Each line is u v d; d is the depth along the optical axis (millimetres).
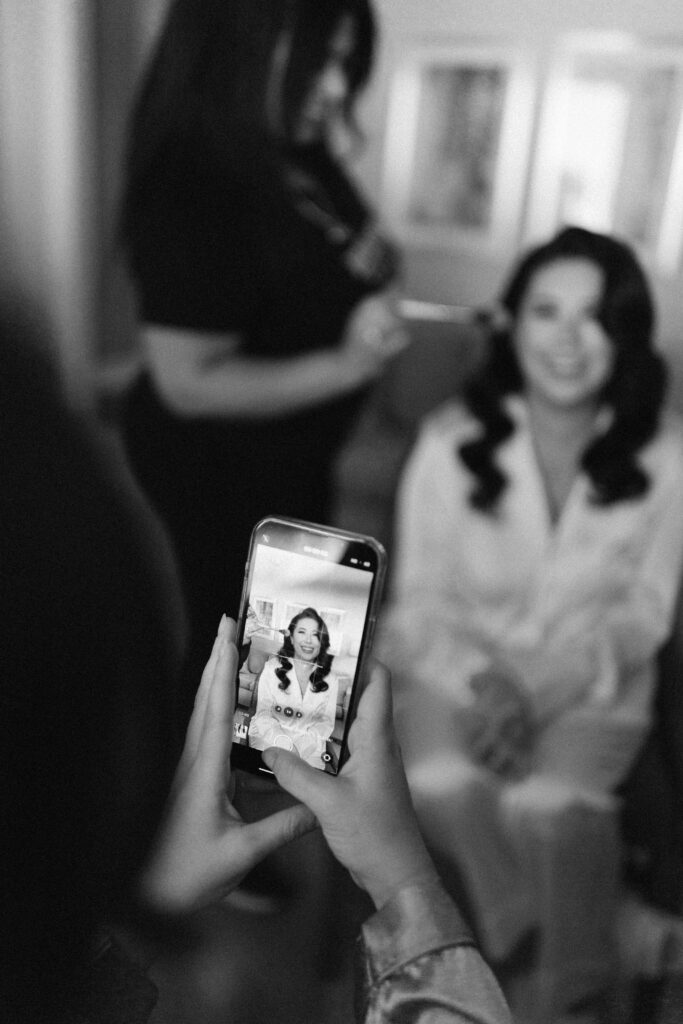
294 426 992
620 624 1008
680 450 996
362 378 1008
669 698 1006
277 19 902
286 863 920
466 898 937
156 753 393
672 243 973
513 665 1021
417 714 1025
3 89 980
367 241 991
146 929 443
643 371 988
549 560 1020
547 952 900
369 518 1059
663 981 851
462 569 1051
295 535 538
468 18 966
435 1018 427
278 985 815
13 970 379
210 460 975
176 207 931
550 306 987
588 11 950
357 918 879
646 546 1012
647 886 934
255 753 540
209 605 970
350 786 467
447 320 1015
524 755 1000
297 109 930
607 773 987
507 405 1017
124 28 964
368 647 520
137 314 957
